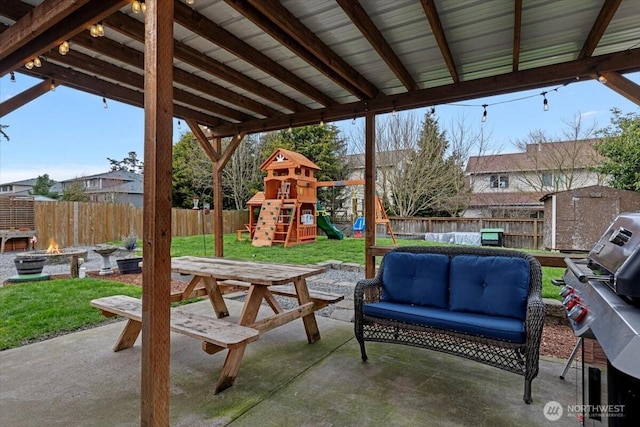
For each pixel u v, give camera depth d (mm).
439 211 14133
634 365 970
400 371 2432
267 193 11430
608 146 10000
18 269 5391
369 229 4188
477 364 2545
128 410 1952
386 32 2896
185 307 4027
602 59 3035
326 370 2453
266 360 2627
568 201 9070
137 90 4430
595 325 1286
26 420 1851
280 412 1927
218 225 5977
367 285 2732
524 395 2018
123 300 2885
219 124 5883
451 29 2824
